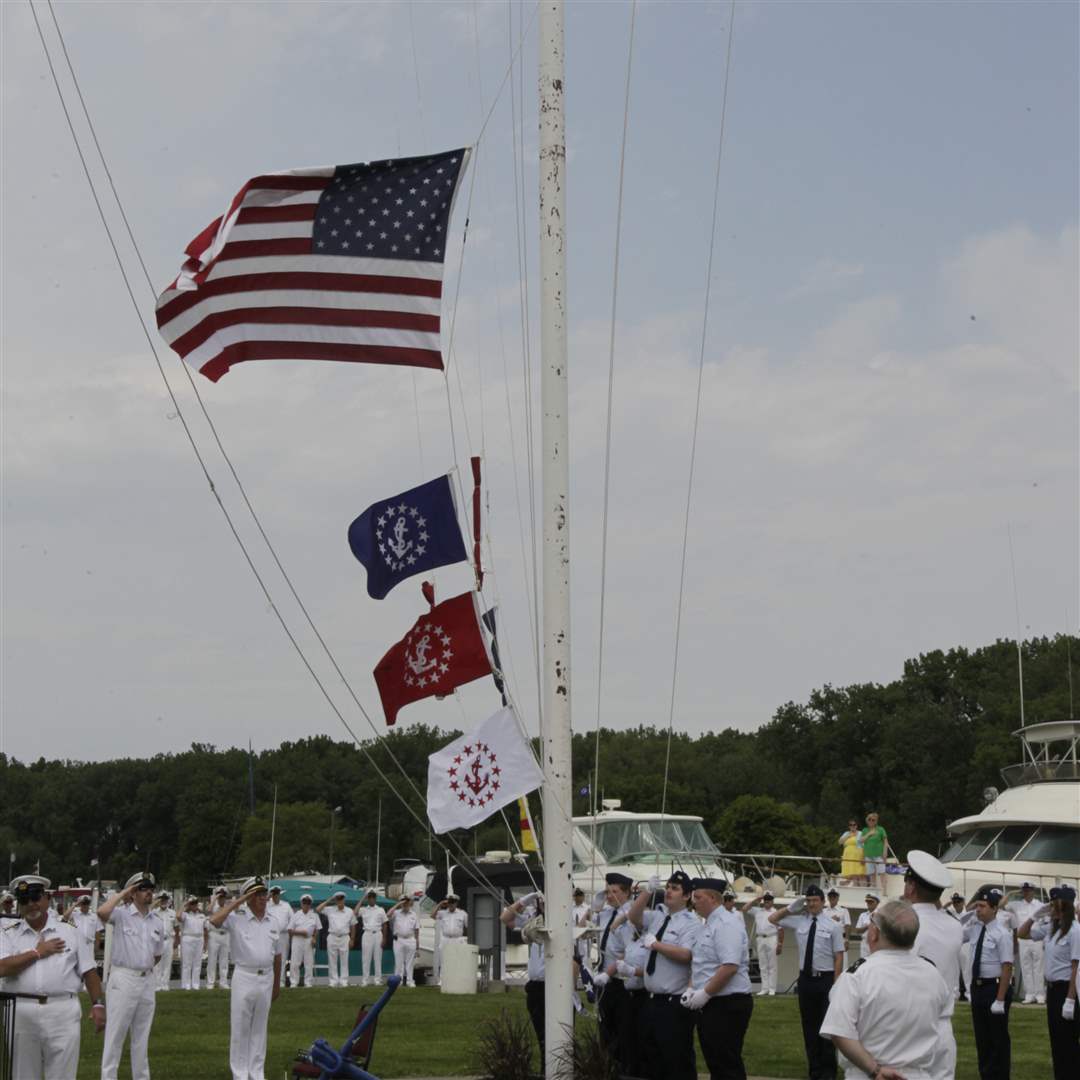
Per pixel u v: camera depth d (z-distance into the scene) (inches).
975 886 1090.7
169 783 4877.0
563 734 440.8
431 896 1293.1
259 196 459.5
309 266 461.4
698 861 1157.1
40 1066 411.2
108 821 5059.1
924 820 3004.4
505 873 1117.1
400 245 461.7
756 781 3459.6
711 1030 446.0
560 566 446.6
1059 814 1101.7
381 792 4232.3
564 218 457.7
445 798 440.1
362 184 461.7
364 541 451.2
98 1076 600.1
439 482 446.6
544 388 452.1
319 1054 379.2
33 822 5059.1
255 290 461.4
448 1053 666.8
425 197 462.3
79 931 421.7
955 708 3373.5
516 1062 469.1
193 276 455.2
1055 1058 525.7
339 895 1156.5
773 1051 681.6
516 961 1124.5
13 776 5255.9
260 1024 563.8
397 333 460.4
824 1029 262.7
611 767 3425.2
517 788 437.1
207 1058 657.0
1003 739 2898.6
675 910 460.8
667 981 455.2
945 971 316.5
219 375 462.9
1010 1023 836.0
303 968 1138.0
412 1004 928.3
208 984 1107.3
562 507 448.8
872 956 267.3
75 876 4948.3
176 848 4744.1
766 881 1122.0
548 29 461.4
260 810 4325.8
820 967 579.8
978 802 2886.3
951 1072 264.1
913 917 264.7
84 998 944.9
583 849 1160.2
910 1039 258.1
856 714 3275.1
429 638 443.5
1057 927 525.3
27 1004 406.9
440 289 462.6
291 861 3750.0
